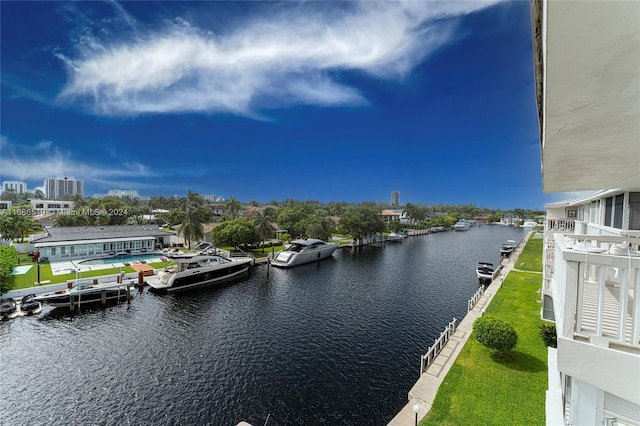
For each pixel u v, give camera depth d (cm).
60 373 1435
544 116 279
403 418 1023
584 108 256
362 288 2895
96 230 4319
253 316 2173
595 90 225
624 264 385
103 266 3253
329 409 1223
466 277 3328
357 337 1847
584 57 188
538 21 232
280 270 3616
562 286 486
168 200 10788
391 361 1571
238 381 1400
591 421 419
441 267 3866
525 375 1232
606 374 393
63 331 1848
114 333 1845
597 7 147
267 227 4734
